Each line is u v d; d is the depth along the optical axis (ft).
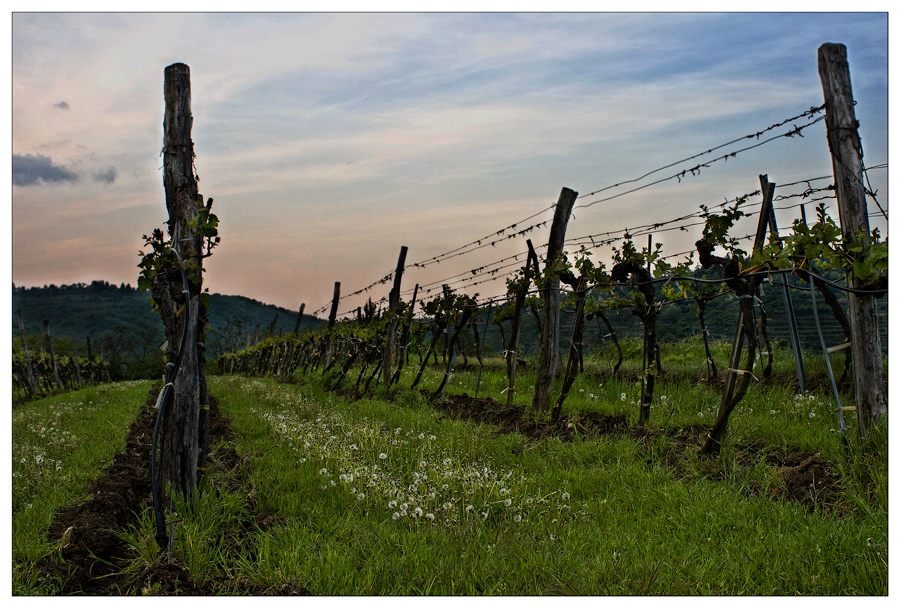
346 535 17.97
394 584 14.99
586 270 31.68
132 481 24.23
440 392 43.60
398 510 19.48
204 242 23.15
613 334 44.80
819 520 17.17
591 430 28.63
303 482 22.86
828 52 23.11
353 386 57.57
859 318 22.09
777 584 14.43
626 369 47.14
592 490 21.44
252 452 28.84
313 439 29.01
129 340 214.69
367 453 26.91
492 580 14.99
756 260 22.85
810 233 21.98
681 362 48.32
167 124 23.22
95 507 20.25
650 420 28.89
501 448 27.30
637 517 18.94
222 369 164.25
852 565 14.94
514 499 20.26
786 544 15.85
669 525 18.02
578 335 31.94
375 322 62.03
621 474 22.36
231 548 17.26
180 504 20.16
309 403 47.50
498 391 46.50
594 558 15.78
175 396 21.31
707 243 25.13
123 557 17.33
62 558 16.75
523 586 14.65
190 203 22.94
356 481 22.06
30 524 19.21
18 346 126.52
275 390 59.21
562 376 47.47
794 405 28.63
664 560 15.33
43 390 112.57
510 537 17.10
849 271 22.50
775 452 23.03
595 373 47.52
